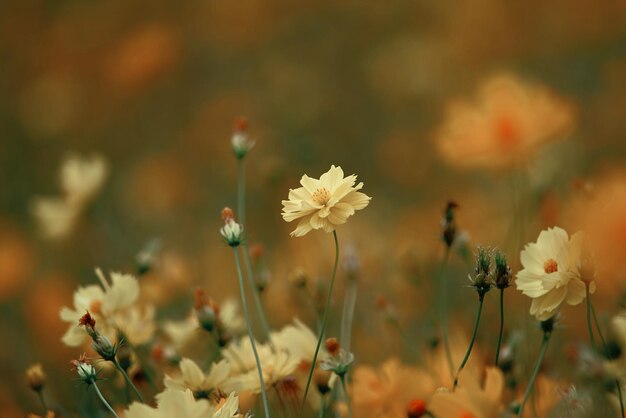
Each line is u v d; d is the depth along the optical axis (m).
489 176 2.30
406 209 2.37
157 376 1.36
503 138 1.52
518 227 1.62
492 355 1.38
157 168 3.01
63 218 1.76
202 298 1.30
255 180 2.86
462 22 3.19
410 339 1.51
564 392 1.26
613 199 1.25
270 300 1.63
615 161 2.18
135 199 2.88
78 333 1.31
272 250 2.12
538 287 1.20
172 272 1.61
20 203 3.11
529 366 1.34
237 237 1.25
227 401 1.17
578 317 1.46
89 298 1.32
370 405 1.28
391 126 3.08
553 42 2.97
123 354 1.27
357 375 1.29
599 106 2.51
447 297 1.63
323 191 1.22
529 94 1.54
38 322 1.94
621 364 1.24
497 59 3.07
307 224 1.22
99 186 1.78
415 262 1.62
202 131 3.22
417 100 3.15
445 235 1.35
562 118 1.52
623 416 1.20
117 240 2.36
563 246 1.19
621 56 2.86
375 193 2.66
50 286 2.20
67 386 1.62
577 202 1.39
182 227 2.62
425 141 2.78
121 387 1.35
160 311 1.65
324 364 1.22
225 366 1.25
